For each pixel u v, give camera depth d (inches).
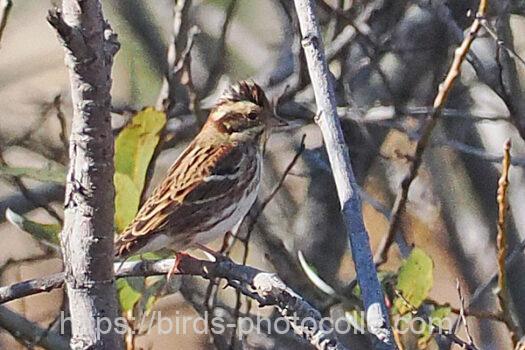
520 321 509.0
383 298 307.4
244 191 447.2
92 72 265.0
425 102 537.6
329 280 526.3
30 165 543.5
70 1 258.2
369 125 541.6
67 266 289.4
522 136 450.9
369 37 521.0
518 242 509.4
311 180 542.0
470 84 527.5
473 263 532.4
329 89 338.3
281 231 539.5
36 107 597.3
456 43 513.7
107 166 276.5
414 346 430.3
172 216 426.9
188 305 533.3
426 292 378.6
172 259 377.7
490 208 533.0
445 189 541.0
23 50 670.5
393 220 430.9
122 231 379.6
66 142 487.5
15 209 511.8
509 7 490.3
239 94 462.9
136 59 562.6
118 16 571.8
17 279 535.8
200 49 564.1
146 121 372.2
